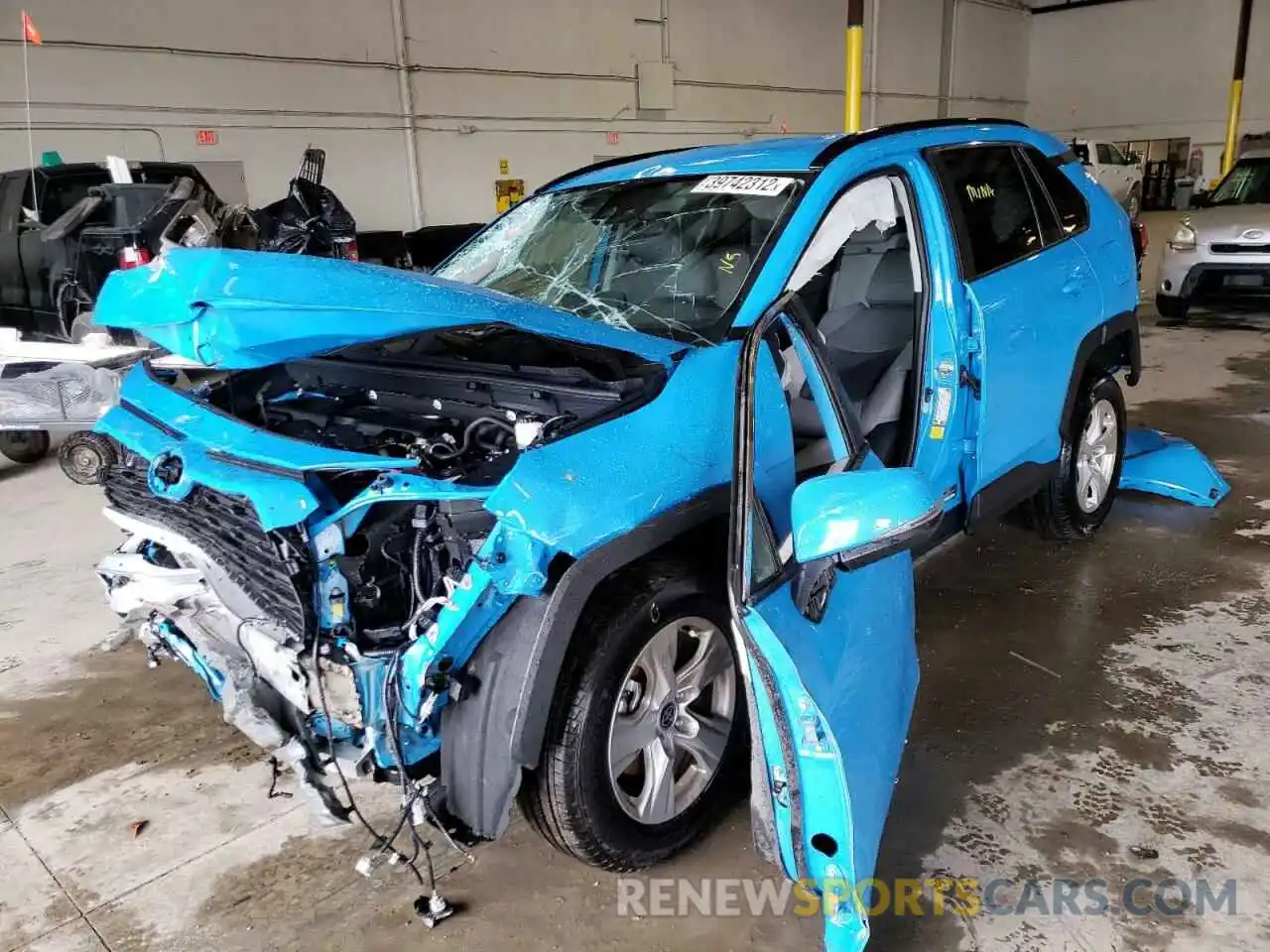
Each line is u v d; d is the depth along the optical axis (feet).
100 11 32.60
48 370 17.94
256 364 6.31
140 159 34.50
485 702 6.35
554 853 7.89
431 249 37.19
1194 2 72.13
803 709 5.66
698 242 9.16
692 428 7.08
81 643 11.96
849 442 7.41
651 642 6.98
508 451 6.88
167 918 7.32
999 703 9.64
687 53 53.31
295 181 28.12
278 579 6.41
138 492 7.96
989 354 9.80
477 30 43.62
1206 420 19.61
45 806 8.74
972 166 10.62
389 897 7.44
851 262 11.59
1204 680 9.88
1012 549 13.48
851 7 23.49
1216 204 31.40
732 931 6.98
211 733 9.86
